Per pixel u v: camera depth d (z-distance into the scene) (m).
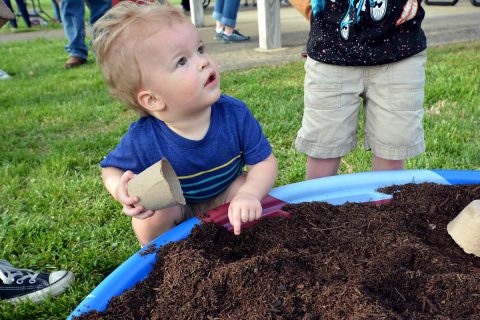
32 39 9.44
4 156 3.14
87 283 1.80
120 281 1.46
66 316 1.66
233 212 1.50
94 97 4.41
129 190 1.43
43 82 5.24
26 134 3.61
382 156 2.05
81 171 2.82
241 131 1.65
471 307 1.24
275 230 1.63
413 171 1.88
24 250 2.04
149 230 1.79
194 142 1.57
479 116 2.93
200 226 1.61
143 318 1.35
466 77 3.59
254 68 4.82
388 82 1.95
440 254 1.43
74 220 2.25
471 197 1.70
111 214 2.29
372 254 1.47
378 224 1.61
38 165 2.99
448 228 1.57
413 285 1.32
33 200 2.46
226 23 6.33
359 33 1.93
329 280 1.33
